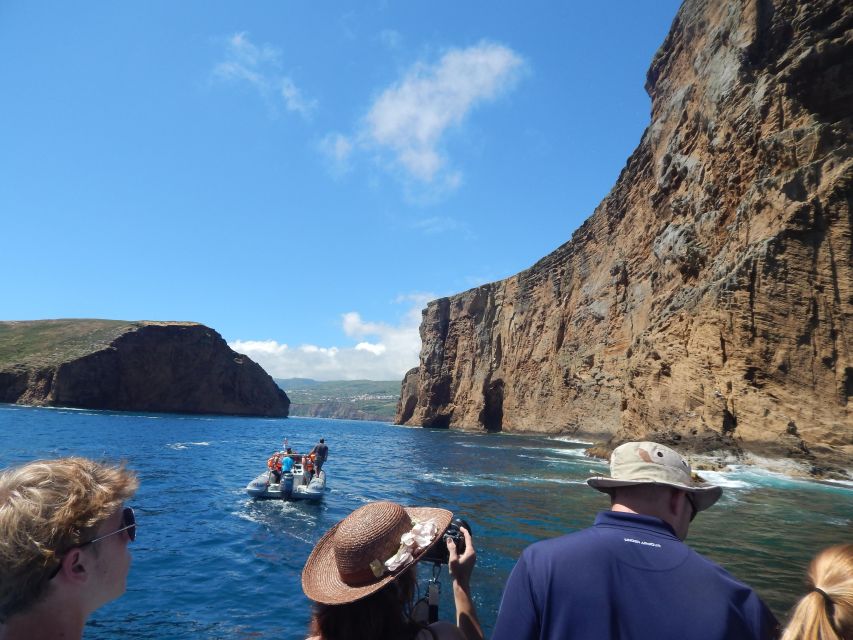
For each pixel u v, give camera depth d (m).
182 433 45.25
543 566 1.91
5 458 21.98
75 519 1.55
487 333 81.94
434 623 1.97
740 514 13.41
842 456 22.56
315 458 16.69
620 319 47.72
